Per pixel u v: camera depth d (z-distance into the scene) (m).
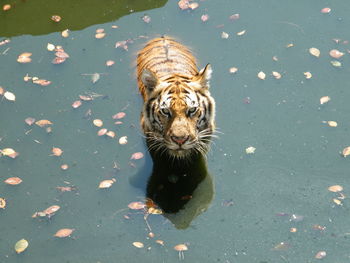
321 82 5.12
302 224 4.65
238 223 4.67
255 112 5.02
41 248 4.64
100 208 4.75
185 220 4.69
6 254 4.63
